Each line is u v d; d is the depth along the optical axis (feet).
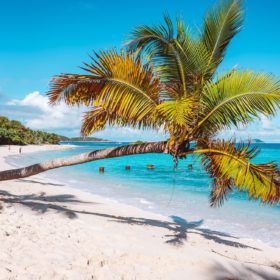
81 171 98.99
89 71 21.07
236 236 32.22
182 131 21.21
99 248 21.63
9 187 46.96
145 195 55.26
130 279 17.89
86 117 27.07
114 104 21.85
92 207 38.63
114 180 76.33
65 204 38.24
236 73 20.52
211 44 23.72
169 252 22.86
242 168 19.67
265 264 23.90
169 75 22.79
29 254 18.61
